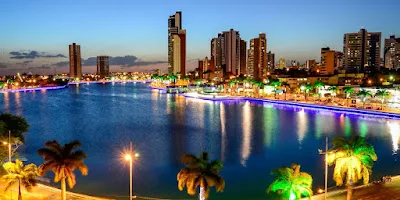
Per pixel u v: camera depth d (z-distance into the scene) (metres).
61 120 147.62
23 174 45.31
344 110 164.38
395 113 142.25
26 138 106.69
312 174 67.31
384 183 53.72
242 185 62.06
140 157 81.75
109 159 79.88
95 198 50.97
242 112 170.38
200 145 95.25
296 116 153.50
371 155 41.59
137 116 159.50
